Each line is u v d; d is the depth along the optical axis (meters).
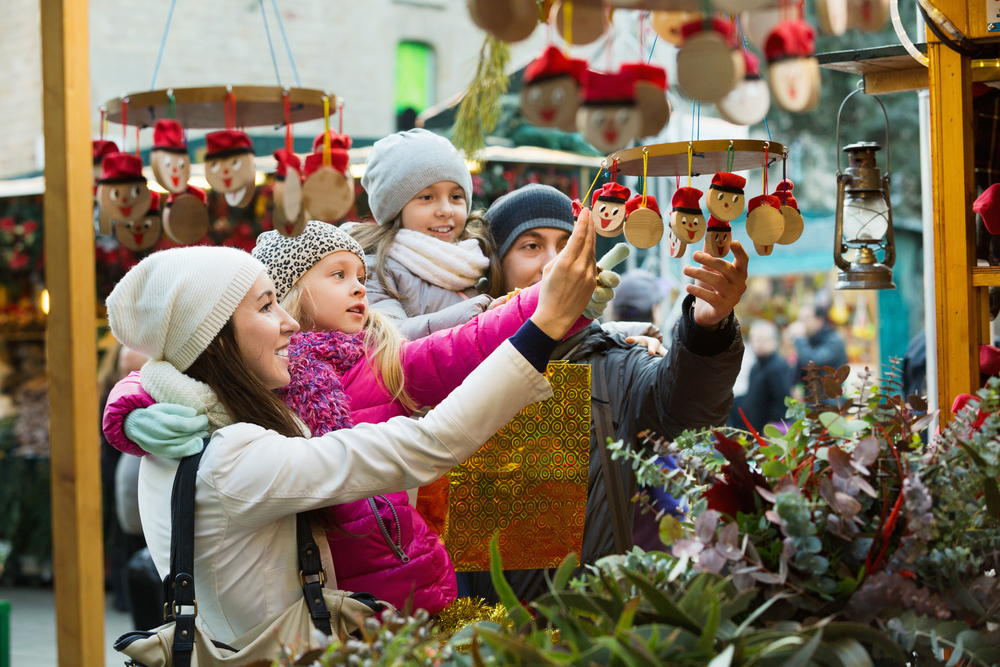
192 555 1.46
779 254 8.68
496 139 4.48
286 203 1.47
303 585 1.52
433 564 1.73
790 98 1.18
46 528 6.60
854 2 1.22
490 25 1.13
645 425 2.08
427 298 2.26
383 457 1.48
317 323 1.88
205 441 1.53
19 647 4.87
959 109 1.83
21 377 7.18
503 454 1.88
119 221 1.69
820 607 1.22
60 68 1.23
